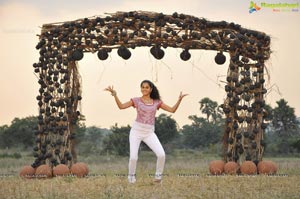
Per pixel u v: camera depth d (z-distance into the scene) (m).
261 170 11.02
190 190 8.42
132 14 11.34
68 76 11.60
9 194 8.08
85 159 22.73
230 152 11.45
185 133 32.41
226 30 11.38
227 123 11.58
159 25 11.31
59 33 11.57
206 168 13.55
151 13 11.38
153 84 9.03
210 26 11.36
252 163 11.05
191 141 31.84
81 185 9.05
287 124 29.09
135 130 8.98
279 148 28.47
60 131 11.48
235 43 11.30
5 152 28.50
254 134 11.38
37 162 11.44
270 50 11.62
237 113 11.50
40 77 11.62
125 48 11.51
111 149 27.73
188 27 11.32
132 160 8.95
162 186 8.77
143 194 7.89
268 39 11.55
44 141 11.50
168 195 7.90
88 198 7.73
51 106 11.51
